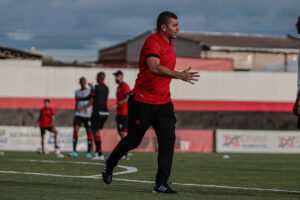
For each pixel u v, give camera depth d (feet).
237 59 334.24
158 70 43.37
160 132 47.09
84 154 134.31
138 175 69.51
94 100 105.81
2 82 285.64
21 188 47.65
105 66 324.60
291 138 185.06
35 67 287.69
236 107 297.94
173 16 45.32
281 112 299.99
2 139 165.17
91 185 53.47
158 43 44.65
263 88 306.76
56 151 137.59
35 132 166.40
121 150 48.37
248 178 71.15
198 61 303.27
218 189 53.47
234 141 183.73
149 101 46.06
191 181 63.21
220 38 356.18
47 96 287.89
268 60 338.34
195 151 182.91
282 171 88.28
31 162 89.45
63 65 341.41
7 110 276.82
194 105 295.48
